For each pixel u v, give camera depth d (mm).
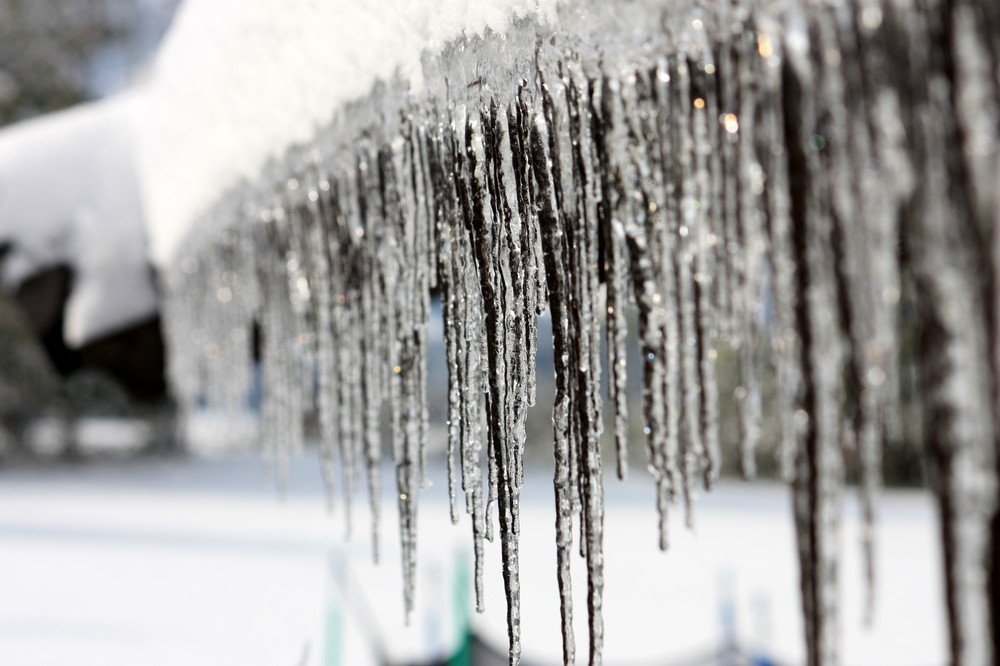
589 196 1864
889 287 1701
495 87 1938
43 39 27062
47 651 7922
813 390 1731
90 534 15164
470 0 1954
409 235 2076
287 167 2354
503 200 1937
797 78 1739
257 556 13094
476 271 1980
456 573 8273
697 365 1828
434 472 22844
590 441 1879
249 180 2518
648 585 11883
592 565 1872
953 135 1669
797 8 1740
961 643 1636
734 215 1776
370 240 2150
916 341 1694
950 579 1643
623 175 1841
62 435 30844
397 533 14664
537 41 1895
